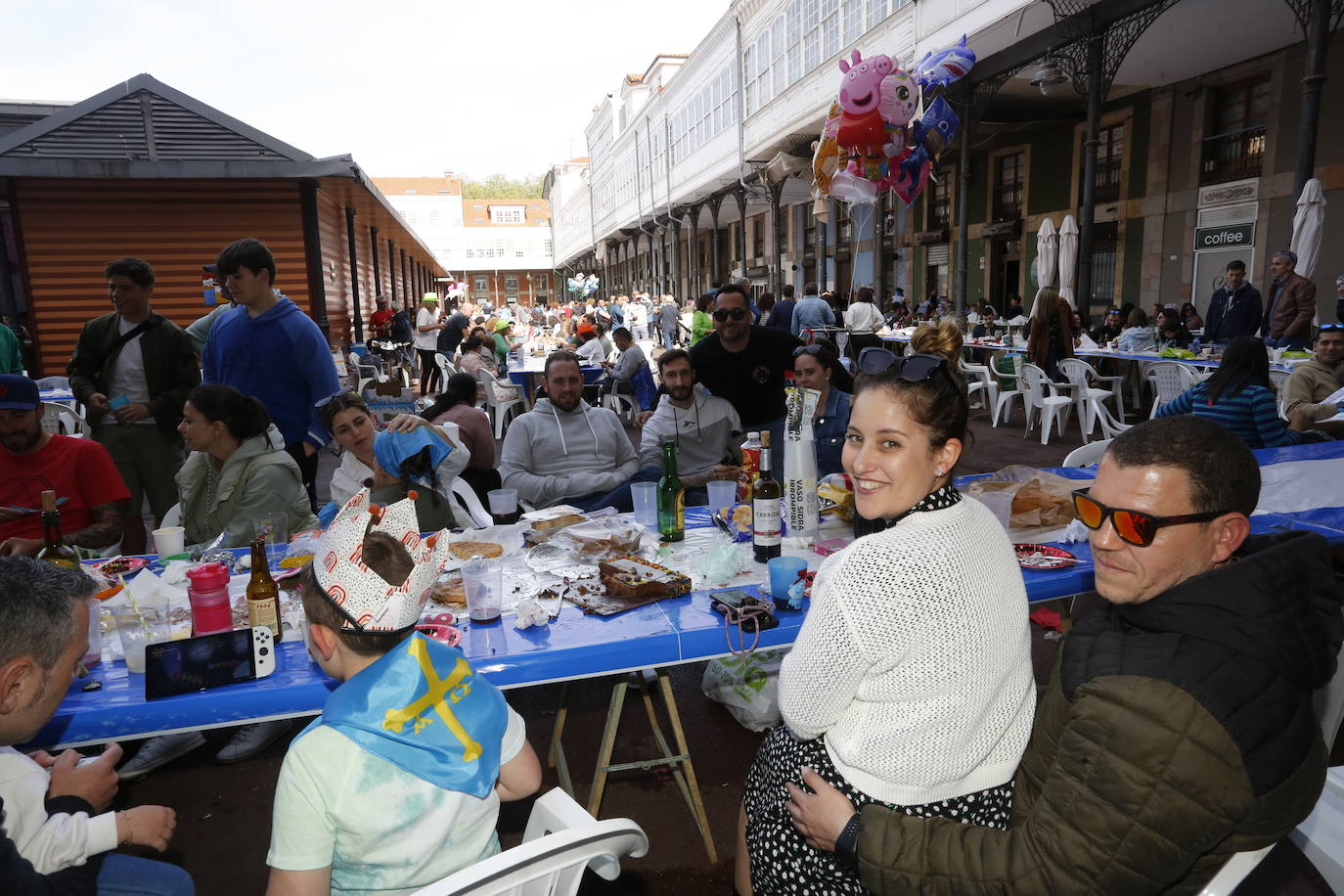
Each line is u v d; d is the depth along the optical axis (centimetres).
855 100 749
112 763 159
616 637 188
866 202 813
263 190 922
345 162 909
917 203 2252
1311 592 116
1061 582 217
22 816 138
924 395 121
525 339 2144
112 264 433
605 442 416
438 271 4256
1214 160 1411
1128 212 1584
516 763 143
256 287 401
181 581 220
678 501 257
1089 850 108
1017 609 126
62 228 880
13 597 128
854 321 1414
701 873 239
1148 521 124
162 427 447
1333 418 465
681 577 215
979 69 1324
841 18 1533
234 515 298
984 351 1284
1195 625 112
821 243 2194
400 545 133
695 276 2823
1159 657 111
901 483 123
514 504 277
